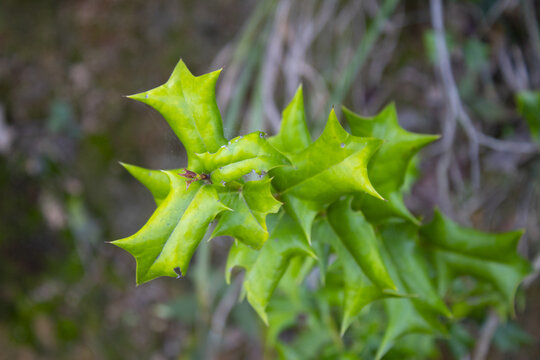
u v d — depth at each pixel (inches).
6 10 34.0
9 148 34.3
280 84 29.9
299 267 16.2
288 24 28.9
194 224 12.7
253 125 26.7
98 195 34.3
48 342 35.0
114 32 32.8
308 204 13.8
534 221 26.5
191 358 31.9
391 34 28.4
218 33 31.4
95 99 33.3
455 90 24.4
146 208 33.7
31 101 34.1
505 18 25.7
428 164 27.9
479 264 16.4
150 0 32.3
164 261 12.7
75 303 35.3
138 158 32.9
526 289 27.2
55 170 34.3
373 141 13.2
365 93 28.8
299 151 14.0
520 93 19.9
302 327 28.9
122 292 35.0
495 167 27.1
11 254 34.9
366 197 14.7
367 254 14.6
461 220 27.1
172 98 13.4
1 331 34.8
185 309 31.7
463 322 25.5
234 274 31.3
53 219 34.9
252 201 13.0
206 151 13.4
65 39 33.5
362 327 20.0
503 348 23.8
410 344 19.1
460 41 26.8
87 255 35.2
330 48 29.1
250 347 32.9
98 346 35.0
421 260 16.1
